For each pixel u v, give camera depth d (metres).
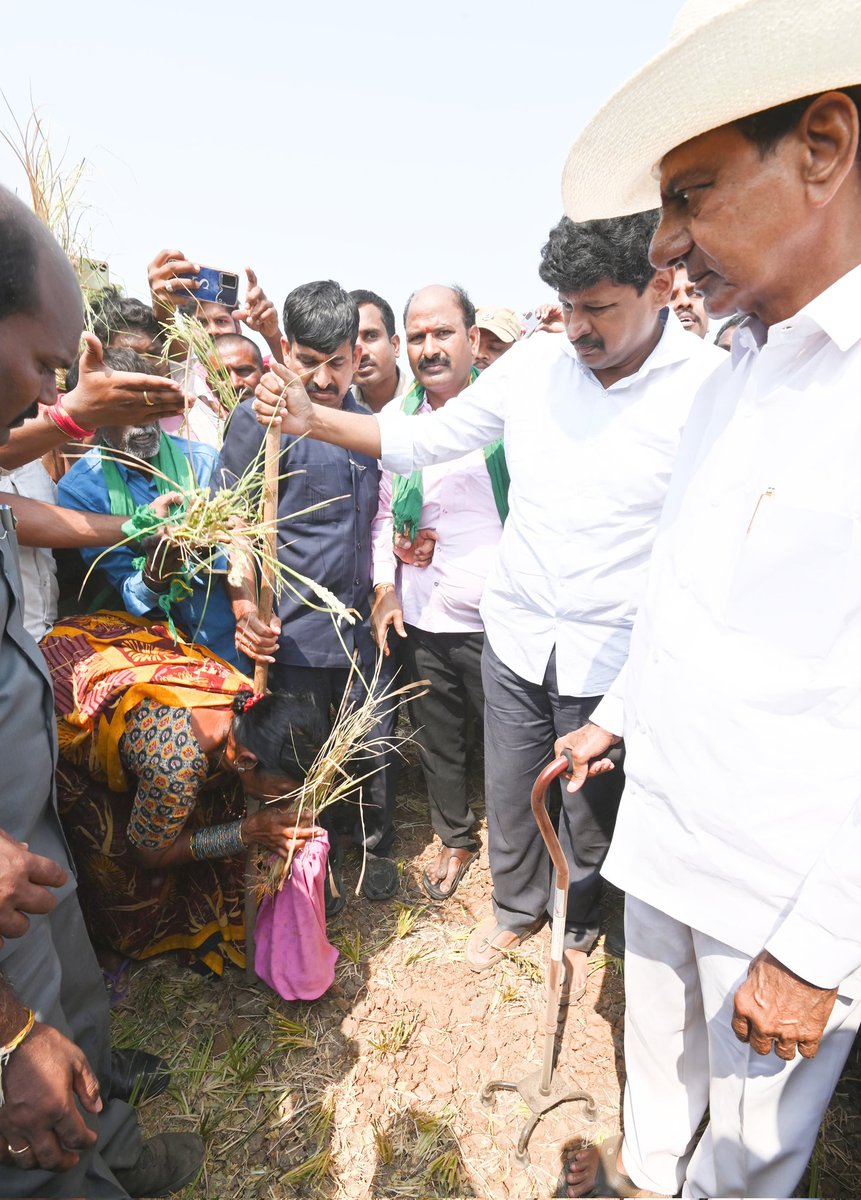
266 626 2.34
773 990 1.29
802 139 1.10
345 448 2.47
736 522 1.35
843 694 1.25
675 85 1.11
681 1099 1.87
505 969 2.74
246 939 2.51
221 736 2.19
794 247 1.18
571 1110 2.24
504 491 2.80
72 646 2.33
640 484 2.19
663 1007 1.78
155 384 1.91
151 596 2.43
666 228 1.29
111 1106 1.80
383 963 2.75
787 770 1.32
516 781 2.65
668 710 1.48
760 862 1.39
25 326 1.20
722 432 1.47
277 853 2.31
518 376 2.38
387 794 3.13
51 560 2.46
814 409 1.23
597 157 1.37
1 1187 1.32
